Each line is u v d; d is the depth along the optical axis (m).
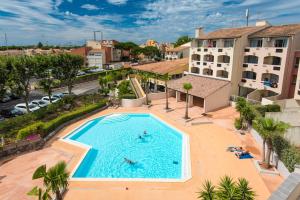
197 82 42.94
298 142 24.03
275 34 36.38
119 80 71.38
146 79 47.47
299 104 33.66
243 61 42.16
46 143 27.11
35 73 37.12
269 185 18.03
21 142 24.39
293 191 13.67
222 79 41.56
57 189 12.61
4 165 21.78
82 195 17.31
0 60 32.28
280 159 19.66
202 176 19.70
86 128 33.50
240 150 23.58
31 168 21.23
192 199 16.77
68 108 38.97
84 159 23.47
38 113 33.94
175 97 48.88
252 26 44.72
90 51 102.44
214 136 28.41
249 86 41.31
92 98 45.94
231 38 40.75
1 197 16.92
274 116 27.56
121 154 25.47
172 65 57.66
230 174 19.81
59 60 43.09
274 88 37.28
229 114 35.97
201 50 47.88
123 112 40.06
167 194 17.41
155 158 24.52
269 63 38.66
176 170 22.00
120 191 17.83
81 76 71.56
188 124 32.91
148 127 34.06
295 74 35.62
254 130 27.27
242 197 12.99
